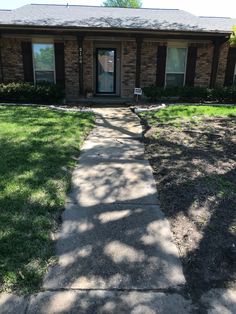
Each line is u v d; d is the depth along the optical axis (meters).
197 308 2.42
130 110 10.33
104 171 4.98
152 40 12.41
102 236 3.29
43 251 2.96
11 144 5.83
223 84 13.20
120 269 2.81
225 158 5.58
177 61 12.80
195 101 11.98
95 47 12.88
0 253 2.89
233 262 2.92
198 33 11.50
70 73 12.62
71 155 5.48
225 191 4.28
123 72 12.80
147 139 6.78
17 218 3.43
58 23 11.31
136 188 4.42
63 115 8.66
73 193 4.21
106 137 6.96
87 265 2.85
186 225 3.50
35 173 4.57
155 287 2.61
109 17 12.89
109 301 2.46
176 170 5.02
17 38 12.08
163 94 11.77
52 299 2.46
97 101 12.02
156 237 3.29
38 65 12.50
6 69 12.37
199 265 2.88
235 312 2.39
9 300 2.43
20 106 10.15
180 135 7.05
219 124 8.09
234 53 12.91
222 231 3.39
